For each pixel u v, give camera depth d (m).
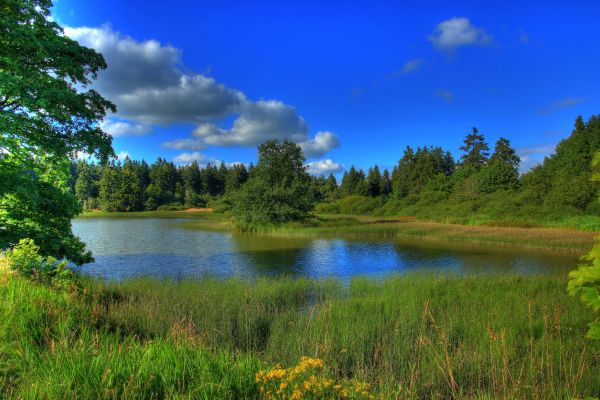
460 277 13.75
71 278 9.41
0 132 10.05
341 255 23.02
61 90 10.74
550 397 4.61
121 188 88.69
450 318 7.74
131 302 9.06
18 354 4.38
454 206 52.78
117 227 43.78
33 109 10.81
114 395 3.60
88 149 12.16
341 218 54.00
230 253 23.73
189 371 4.34
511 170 56.72
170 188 110.50
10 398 3.54
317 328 7.36
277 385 4.18
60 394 3.59
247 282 13.24
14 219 11.66
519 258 21.66
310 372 4.25
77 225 47.06
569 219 37.22
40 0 12.32
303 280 13.30
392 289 11.29
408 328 7.34
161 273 17.11
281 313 9.01
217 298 9.94
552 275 14.79
